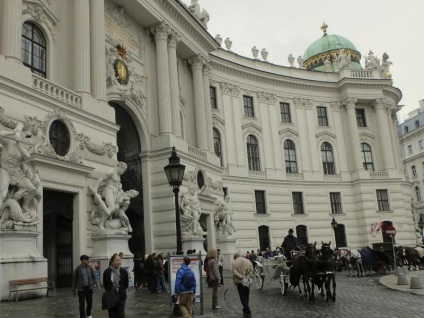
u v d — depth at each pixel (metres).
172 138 28.78
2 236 14.79
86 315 10.98
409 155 81.31
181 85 34.31
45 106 18.62
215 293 13.30
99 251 20.03
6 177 15.27
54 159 18.17
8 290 14.43
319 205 45.22
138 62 29.33
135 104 27.94
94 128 21.44
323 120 48.41
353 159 47.53
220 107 41.28
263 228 41.44
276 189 43.06
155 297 16.38
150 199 27.88
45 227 20.09
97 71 23.14
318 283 15.62
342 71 48.88
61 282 19.38
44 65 21.78
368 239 45.09
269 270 18.19
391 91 50.28
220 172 34.81
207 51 37.16
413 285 17.08
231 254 32.56
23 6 20.58
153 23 30.27
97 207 20.48
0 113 16.45
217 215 32.97
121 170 21.53
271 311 12.62
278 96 46.19
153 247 27.17
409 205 49.09
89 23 23.50
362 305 13.32
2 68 17.08
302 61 53.16
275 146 44.50
